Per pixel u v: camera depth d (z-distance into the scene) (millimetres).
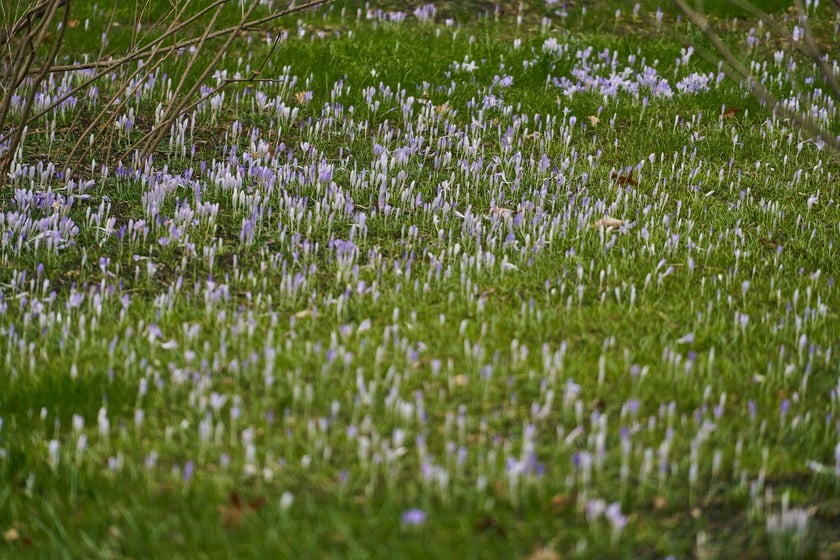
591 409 6234
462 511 5184
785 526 4969
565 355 6914
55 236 8734
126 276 8633
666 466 5609
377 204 10477
